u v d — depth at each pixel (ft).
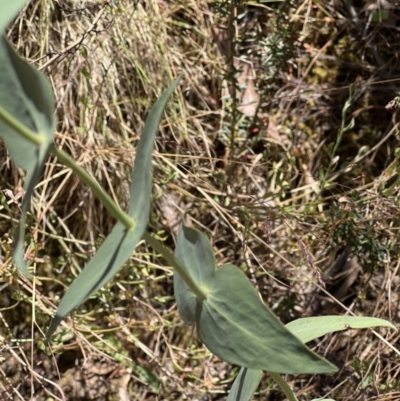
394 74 3.35
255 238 3.07
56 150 1.57
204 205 3.21
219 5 2.69
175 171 2.96
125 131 3.05
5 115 1.52
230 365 3.08
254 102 3.08
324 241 2.71
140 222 1.63
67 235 3.12
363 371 2.73
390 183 3.11
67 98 3.01
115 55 2.93
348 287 3.10
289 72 3.43
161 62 3.19
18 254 1.58
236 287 1.72
